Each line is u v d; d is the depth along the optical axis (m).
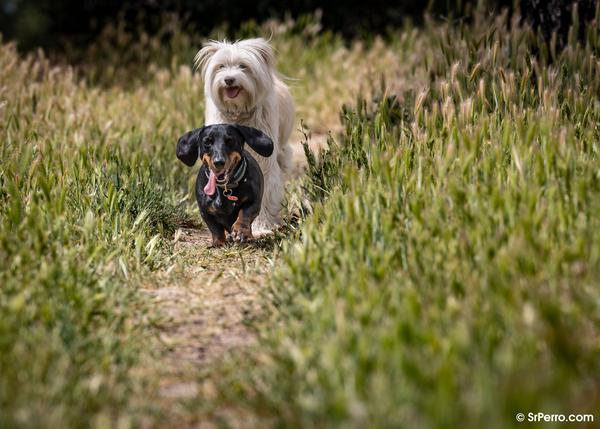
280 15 15.16
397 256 4.31
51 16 15.48
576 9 7.24
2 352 3.45
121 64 13.22
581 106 5.96
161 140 8.17
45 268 4.29
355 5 15.30
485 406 2.83
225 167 5.60
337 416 2.90
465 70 7.02
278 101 7.29
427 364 3.12
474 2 13.38
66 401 3.24
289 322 3.96
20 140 7.02
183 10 15.05
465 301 3.69
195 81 10.30
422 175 4.97
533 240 3.98
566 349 3.14
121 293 4.54
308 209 6.20
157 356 3.89
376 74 10.43
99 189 6.04
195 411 3.34
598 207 4.28
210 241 6.35
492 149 5.09
